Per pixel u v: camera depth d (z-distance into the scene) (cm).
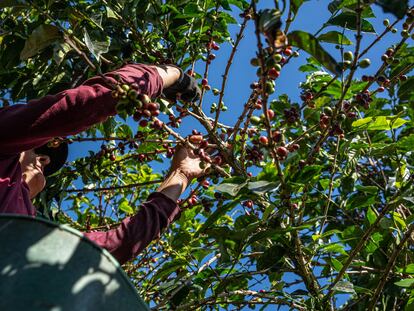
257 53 190
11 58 342
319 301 298
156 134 385
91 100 213
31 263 162
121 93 220
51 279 160
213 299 322
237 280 332
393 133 357
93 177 403
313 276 301
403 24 292
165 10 368
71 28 306
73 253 168
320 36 309
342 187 346
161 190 259
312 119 385
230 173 320
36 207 380
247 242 288
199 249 331
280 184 246
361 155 406
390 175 439
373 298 295
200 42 375
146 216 242
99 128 415
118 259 233
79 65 368
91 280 166
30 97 377
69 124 209
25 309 153
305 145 359
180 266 346
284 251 298
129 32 374
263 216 280
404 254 344
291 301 319
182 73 268
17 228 168
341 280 303
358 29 218
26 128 203
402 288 331
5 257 162
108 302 167
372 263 348
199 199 364
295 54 285
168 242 393
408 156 421
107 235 233
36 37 254
